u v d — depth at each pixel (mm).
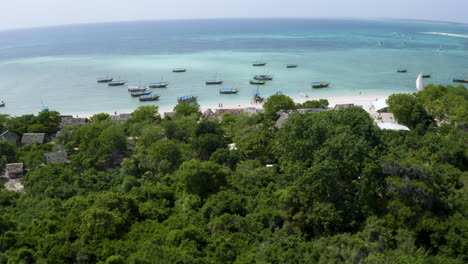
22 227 37562
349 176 39344
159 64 192875
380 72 161875
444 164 51750
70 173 51781
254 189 45344
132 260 29578
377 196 37406
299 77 153625
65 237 34500
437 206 36250
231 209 39719
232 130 74375
